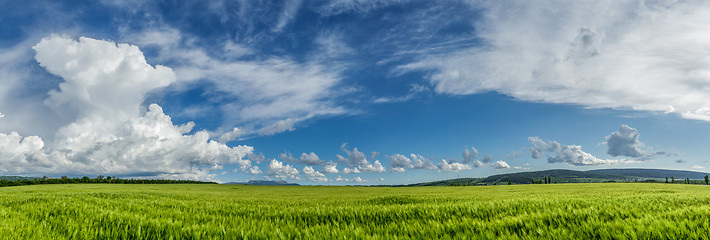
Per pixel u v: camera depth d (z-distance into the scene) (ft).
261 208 31.58
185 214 24.91
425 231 16.24
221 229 17.63
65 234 16.01
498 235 14.84
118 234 16.53
